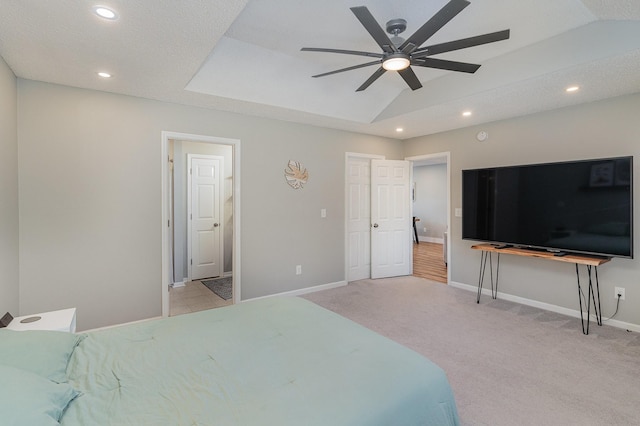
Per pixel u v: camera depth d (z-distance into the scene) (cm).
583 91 324
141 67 266
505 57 307
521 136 414
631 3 213
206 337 176
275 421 109
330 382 132
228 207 570
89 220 317
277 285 438
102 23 201
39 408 102
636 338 306
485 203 413
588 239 327
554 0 226
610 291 340
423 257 750
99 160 321
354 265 534
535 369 251
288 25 267
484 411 201
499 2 229
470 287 472
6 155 254
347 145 505
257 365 146
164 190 354
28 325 218
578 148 364
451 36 276
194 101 354
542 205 361
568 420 193
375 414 115
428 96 379
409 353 160
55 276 302
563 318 360
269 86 352
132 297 339
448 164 502
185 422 109
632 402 210
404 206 568
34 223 292
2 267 246
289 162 445
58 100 301
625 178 304
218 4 183
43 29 206
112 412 114
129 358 154
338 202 495
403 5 234
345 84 387
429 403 131
